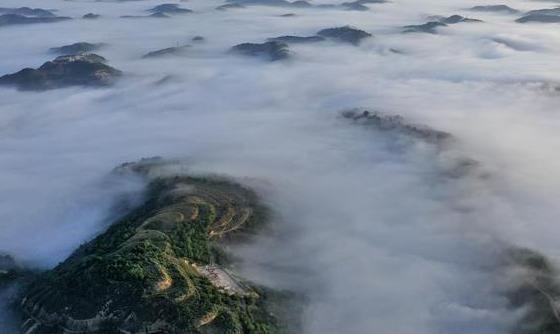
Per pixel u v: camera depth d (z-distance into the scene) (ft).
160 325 506.48
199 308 515.91
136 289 521.65
